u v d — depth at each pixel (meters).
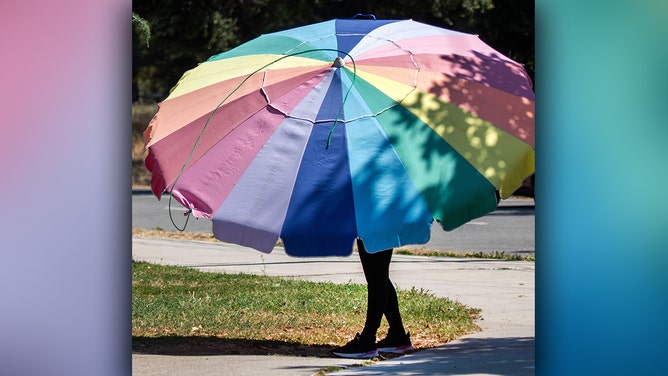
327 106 22.47
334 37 24.00
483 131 22.19
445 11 87.75
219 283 36.31
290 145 22.19
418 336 26.44
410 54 23.42
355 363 22.64
